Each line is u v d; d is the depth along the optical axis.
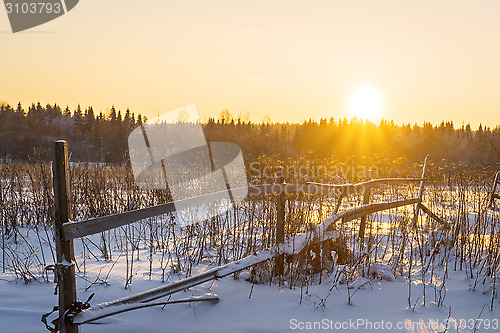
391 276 5.18
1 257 5.26
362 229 6.45
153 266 5.09
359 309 4.19
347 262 5.57
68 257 2.91
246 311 3.97
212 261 5.39
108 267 4.98
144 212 3.32
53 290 4.19
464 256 5.97
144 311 3.76
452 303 4.45
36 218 7.17
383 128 88.50
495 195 8.61
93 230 3.00
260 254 4.72
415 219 7.13
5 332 3.29
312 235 5.22
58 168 2.85
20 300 3.91
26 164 7.80
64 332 2.93
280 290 4.58
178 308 3.89
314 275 5.11
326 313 4.04
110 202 7.36
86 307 3.04
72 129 59.59
